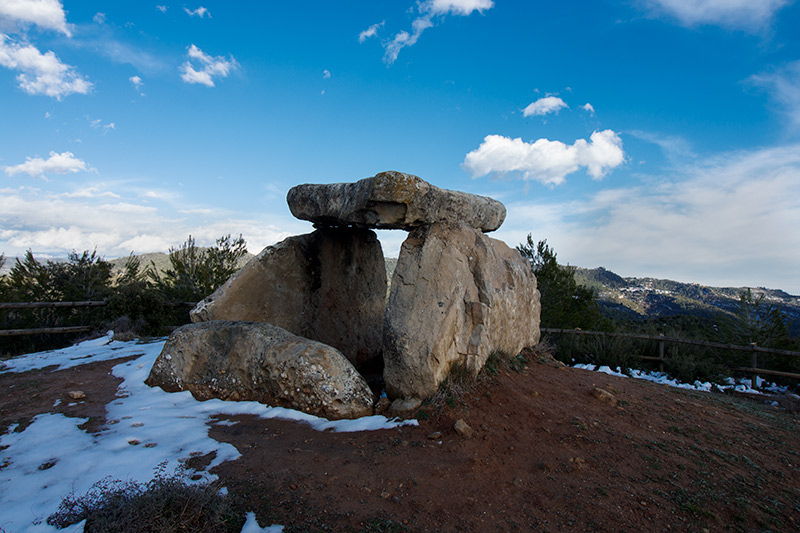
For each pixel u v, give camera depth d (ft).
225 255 42.01
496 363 19.43
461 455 12.50
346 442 13.42
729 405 19.24
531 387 18.07
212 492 9.65
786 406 20.67
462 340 17.30
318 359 15.75
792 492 11.56
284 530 8.99
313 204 21.42
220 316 20.88
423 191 18.47
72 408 15.51
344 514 9.64
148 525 8.54
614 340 29.96
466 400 15.80
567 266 41.45
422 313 16.78
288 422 14.85
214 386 17.10
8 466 11.17
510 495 10.74
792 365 27.12
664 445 13.75
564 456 12.75
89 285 38.58
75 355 24.13
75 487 10.11
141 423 14.15
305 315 23.91
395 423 14.69
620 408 16.78
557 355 29.81
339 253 25.35
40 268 38.09
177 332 18.39
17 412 15.07
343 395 15.40
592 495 10.80
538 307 26.66
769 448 14.33
